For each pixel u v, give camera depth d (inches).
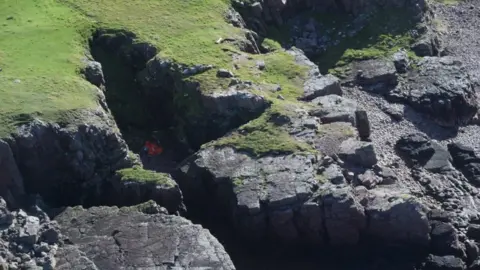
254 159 2023.9
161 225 1788.9
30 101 2046.0
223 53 2367.1
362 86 2554.1
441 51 2810.0
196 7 2591.0
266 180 1961.1
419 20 2800.2
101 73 2297.0
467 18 3019.2
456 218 2034.9
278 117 2124.8
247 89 2208.4
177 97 2253.9
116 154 2038.6
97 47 2433.6
